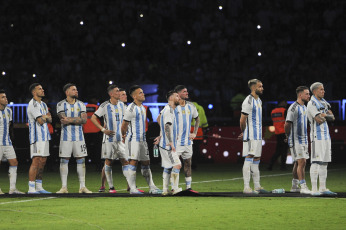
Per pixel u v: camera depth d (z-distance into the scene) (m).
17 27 82.69
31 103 34.94
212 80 73.81
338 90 70.62
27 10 84.31
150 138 60.12
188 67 76.00
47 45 80.94
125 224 23.08
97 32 82.31
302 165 33.72
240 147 62.81
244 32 81.69
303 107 33.94
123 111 36.19
